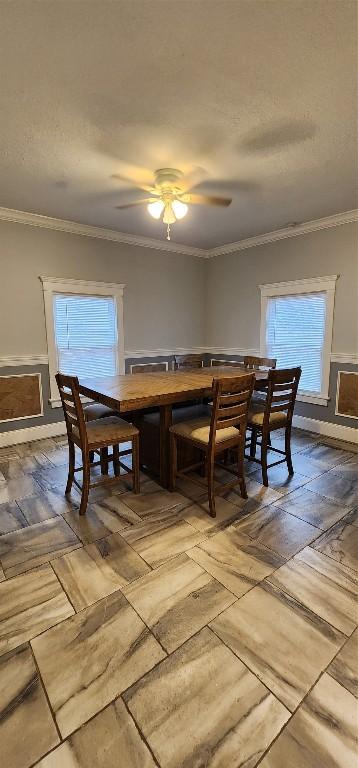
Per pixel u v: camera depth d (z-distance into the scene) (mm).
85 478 2408
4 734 1144
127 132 2201
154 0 1320
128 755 1090
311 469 3258
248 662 1382
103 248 4441
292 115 2041
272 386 2744
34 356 4008
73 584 1789
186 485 2873
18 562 1957
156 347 5172
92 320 4504
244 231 4426
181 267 5320
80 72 1678
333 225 3900
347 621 1570
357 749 1104
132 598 1698
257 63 1639
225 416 2389
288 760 1076
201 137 2270
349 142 2340
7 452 3703
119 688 1286
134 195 3225
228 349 5418
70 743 1121
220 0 1324
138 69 1664
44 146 2348
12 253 3750
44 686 1292
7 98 1844
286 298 4562
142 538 2170
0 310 3738
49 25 1430
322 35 1489
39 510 2502
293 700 1242
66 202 3402
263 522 2354
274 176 2854
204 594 1724
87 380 3090
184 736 1139
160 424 2770
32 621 1569
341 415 4074
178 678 1320
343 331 3969
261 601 1681
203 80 1743
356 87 1798
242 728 1160
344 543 2133
